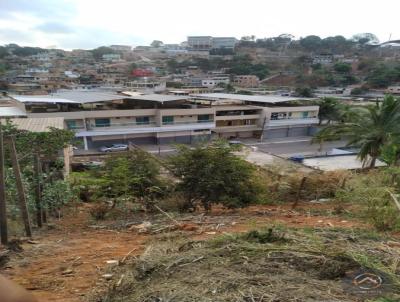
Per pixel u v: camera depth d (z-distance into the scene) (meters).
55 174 10.12
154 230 6.30
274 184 11.52
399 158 17.67
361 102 55.00
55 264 4.54
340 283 2.95
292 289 2.80
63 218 9.16
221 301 2.64
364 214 6.47
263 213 8.30
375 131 19.09
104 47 195.38
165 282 3.04
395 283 2.89
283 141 46.81
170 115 41.00
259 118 47.75
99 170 12.28
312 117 50.38
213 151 9.99
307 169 18.39
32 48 187.00
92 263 4.49
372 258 3.42
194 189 9.70
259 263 3.32
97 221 8.52
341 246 3.75
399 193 6.99
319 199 10.95
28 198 7.69
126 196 9.82
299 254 3.48
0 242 5.53
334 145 44.31
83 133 36.75
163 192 10.12
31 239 5.98
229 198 9.69
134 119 40.03
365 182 9.23
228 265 3.30
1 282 0.93
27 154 8.04
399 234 5.07
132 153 10.80
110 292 3.20
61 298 3.47
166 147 39.66
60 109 37.44
